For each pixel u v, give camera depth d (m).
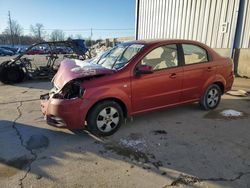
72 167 3.31
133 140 4.10
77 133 4.39
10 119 5.20
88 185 2.93
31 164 3.39
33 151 3.76
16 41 75.69
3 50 35.62
